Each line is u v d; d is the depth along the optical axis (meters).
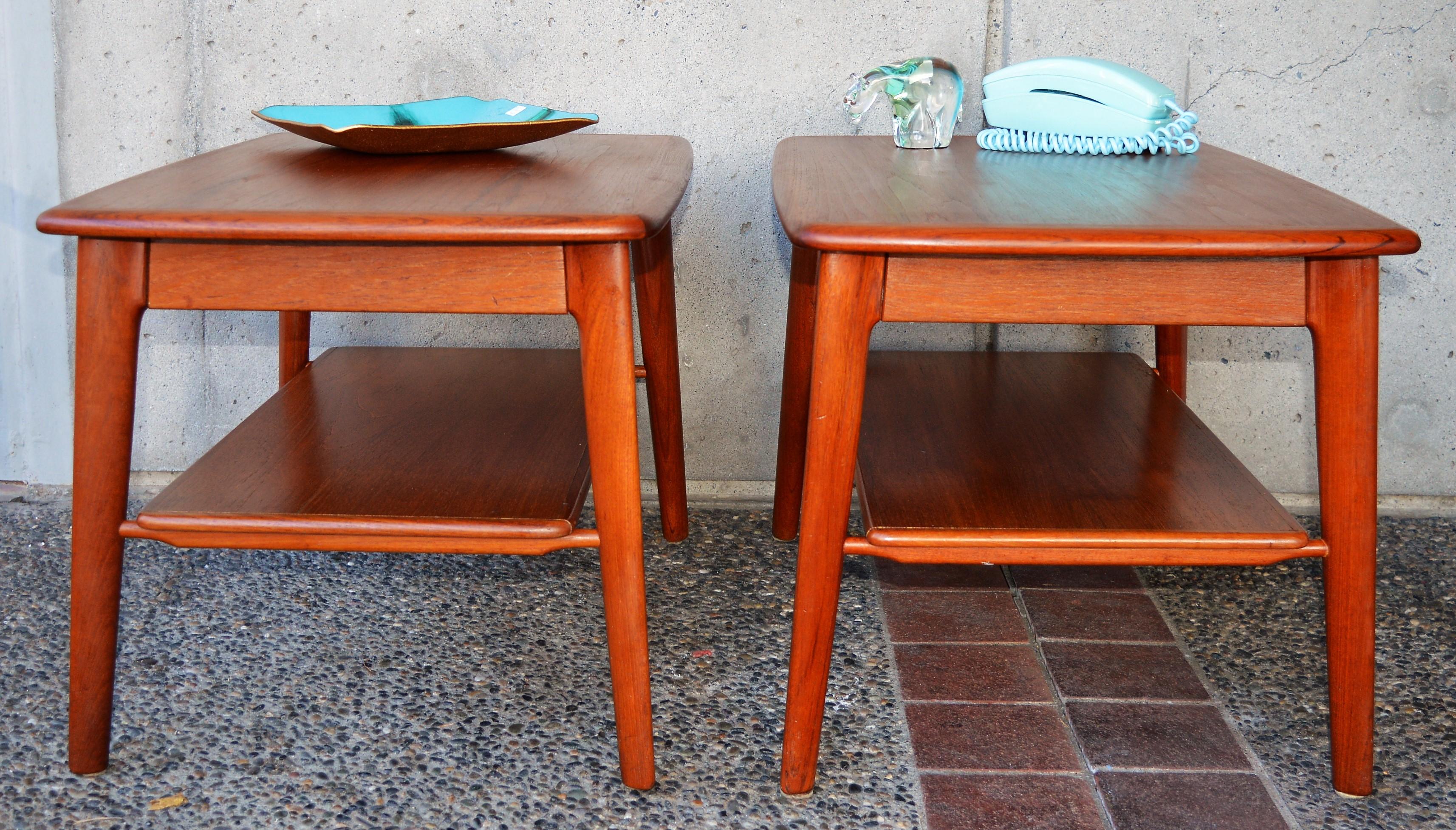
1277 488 1.68
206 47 1.52
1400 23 1.45
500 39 1.51
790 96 1.52
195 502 1.04
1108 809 1.02
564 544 1.00
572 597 1.41
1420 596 1.42
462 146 1.19
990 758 1.10
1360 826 1.00
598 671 1.24
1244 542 0.99
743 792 1.05
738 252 1.59
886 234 0.86
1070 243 0.85
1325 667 1.26
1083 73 1.30
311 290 0.92
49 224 0.89
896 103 1.33
